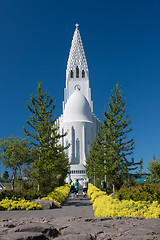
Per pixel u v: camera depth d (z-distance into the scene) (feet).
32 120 86.84
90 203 79.87
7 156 156.04
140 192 48.19
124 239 17.57
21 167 153.28
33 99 87.86
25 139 155.94
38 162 83.20
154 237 18.03
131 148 92.12
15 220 26.94
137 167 93.97
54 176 94.32
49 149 86.43
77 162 354.33
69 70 456.45
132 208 41.19
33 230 21.22
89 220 26.91
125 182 97.60
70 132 361.10
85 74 453.58
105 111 95.50
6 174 221.46
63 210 60.75
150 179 113.09
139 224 23.63
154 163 115.14
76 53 462.60
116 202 48.08
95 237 19.34
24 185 109.19
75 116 376.89
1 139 163.43
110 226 22.91
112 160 92.79
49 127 88.48
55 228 21.98
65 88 456.45
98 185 139.95
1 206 61.31
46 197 75.56
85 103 389.39
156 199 44.27
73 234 19.53
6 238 17.81
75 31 475.31
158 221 24.50
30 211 58.65
